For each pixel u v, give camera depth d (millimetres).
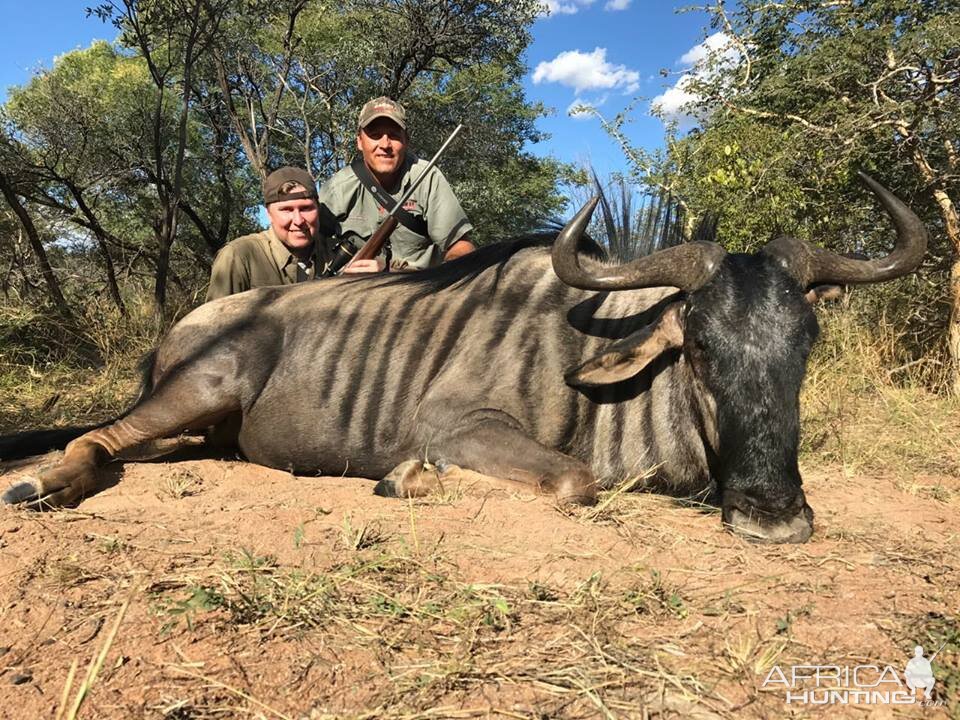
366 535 2744
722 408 3029
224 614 2135
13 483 3305
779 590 2426
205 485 3557
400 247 6125
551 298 3883
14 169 10828
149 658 1919
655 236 4293
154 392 4062
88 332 8344
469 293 4059
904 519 3412
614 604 2252
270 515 2965
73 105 12492
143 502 3199
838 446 4902
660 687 1825
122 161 13172
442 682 1825
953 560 2822
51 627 2078
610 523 3029
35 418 5523
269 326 4180
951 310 7309
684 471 3568
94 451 3686
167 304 10289
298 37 14477
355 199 6027
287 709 1719
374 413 3939
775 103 8086
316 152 18031
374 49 15672
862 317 8078
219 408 4051
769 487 2938
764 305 3049
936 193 7336
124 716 1677
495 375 3717
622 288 3377
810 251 3285
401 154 5992
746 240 7688
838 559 2750
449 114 19656
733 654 1967
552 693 1788
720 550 2799
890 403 6301
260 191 18828
